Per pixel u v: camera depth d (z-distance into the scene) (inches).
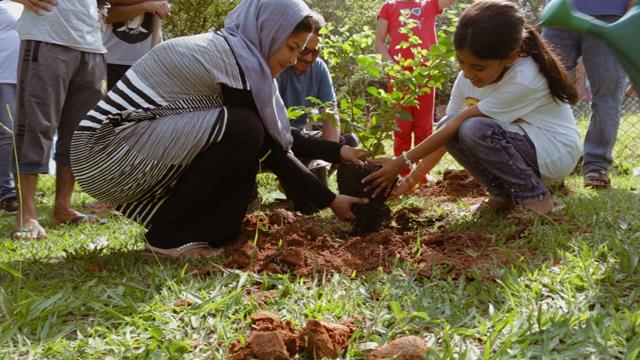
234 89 117.7
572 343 79.3
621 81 195.6
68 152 173.5
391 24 221.6
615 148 282.4
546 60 139.4
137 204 122.9
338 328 82.4
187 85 116.6
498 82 140.5
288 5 120.2
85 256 122.0
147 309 92.0
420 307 92.4
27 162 157.6
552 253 113.8
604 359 74.8
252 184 126.6
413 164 139.7
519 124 143.0
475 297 96.2
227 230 123.0
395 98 149.5
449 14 151.9
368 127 155.4
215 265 107.9
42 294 99.5
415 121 211.5
